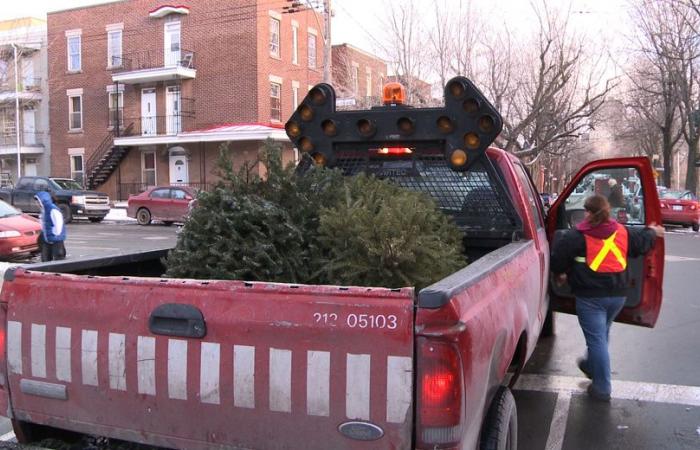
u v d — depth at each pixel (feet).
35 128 114.83
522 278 11.78
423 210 12.26
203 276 11.67
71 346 9.07
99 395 8.95
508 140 75.41
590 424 15.20
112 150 105.09
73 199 79.25
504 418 9.63
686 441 14.20
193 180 98.22
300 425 7.93
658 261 16.83
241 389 8.14
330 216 11.52
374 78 98.12
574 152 170.50
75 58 108.37
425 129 14.80
